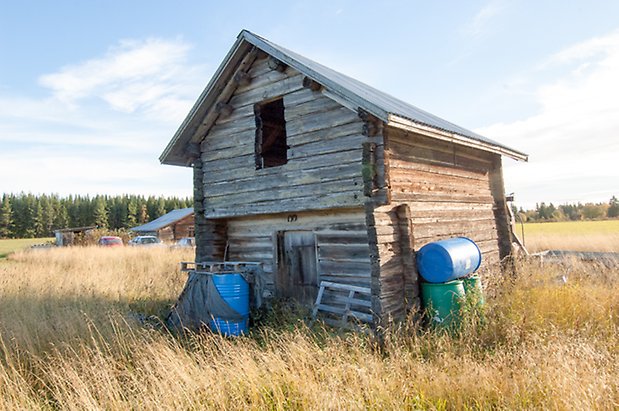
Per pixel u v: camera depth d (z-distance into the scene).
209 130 10.50
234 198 9.89
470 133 11.52
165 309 10.26
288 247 9.70
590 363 4.88
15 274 15.53
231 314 8.05
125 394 5.32
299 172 8.67
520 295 7.67
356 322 7.82
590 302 7.39
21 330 7.05
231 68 9.44
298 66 8.01
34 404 5.03
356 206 7.82
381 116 6.78
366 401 4.57
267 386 5.01
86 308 9.01
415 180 8.44
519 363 5.09
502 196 11.71
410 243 7.76
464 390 4.61
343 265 8.54
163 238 43.56
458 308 7.33
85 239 43.91
